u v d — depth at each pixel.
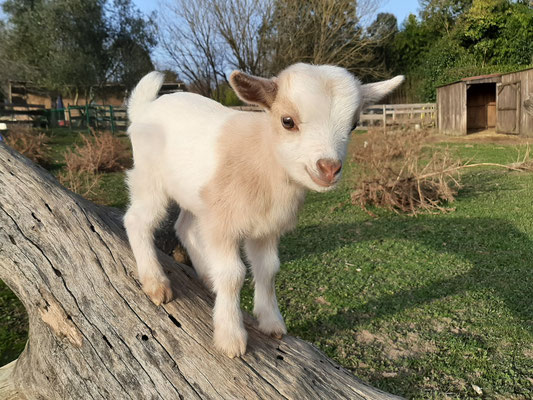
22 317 0.74
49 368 0.37
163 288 0.40
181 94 0.47
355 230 1.11
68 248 0.41
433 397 0.51
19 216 0.41
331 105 0.35
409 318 0.68
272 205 0.39
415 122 2.70
